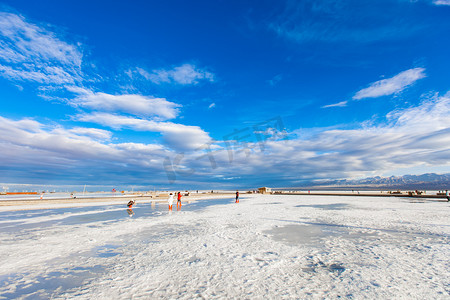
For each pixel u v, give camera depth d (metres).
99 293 3.80
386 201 28.73
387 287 3.92
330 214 15.15
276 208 20.20
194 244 7.21
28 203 26.12
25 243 7.46
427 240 7.46
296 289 3.90
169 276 4.57
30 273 4.80
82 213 17.08
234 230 9.58
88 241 7.68
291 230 9.53
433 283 4.06
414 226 10.13
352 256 5.83
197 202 31.80
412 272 4.63
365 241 7.45
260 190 77.94
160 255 6.05
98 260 5.65
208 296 3.65
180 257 5.86
